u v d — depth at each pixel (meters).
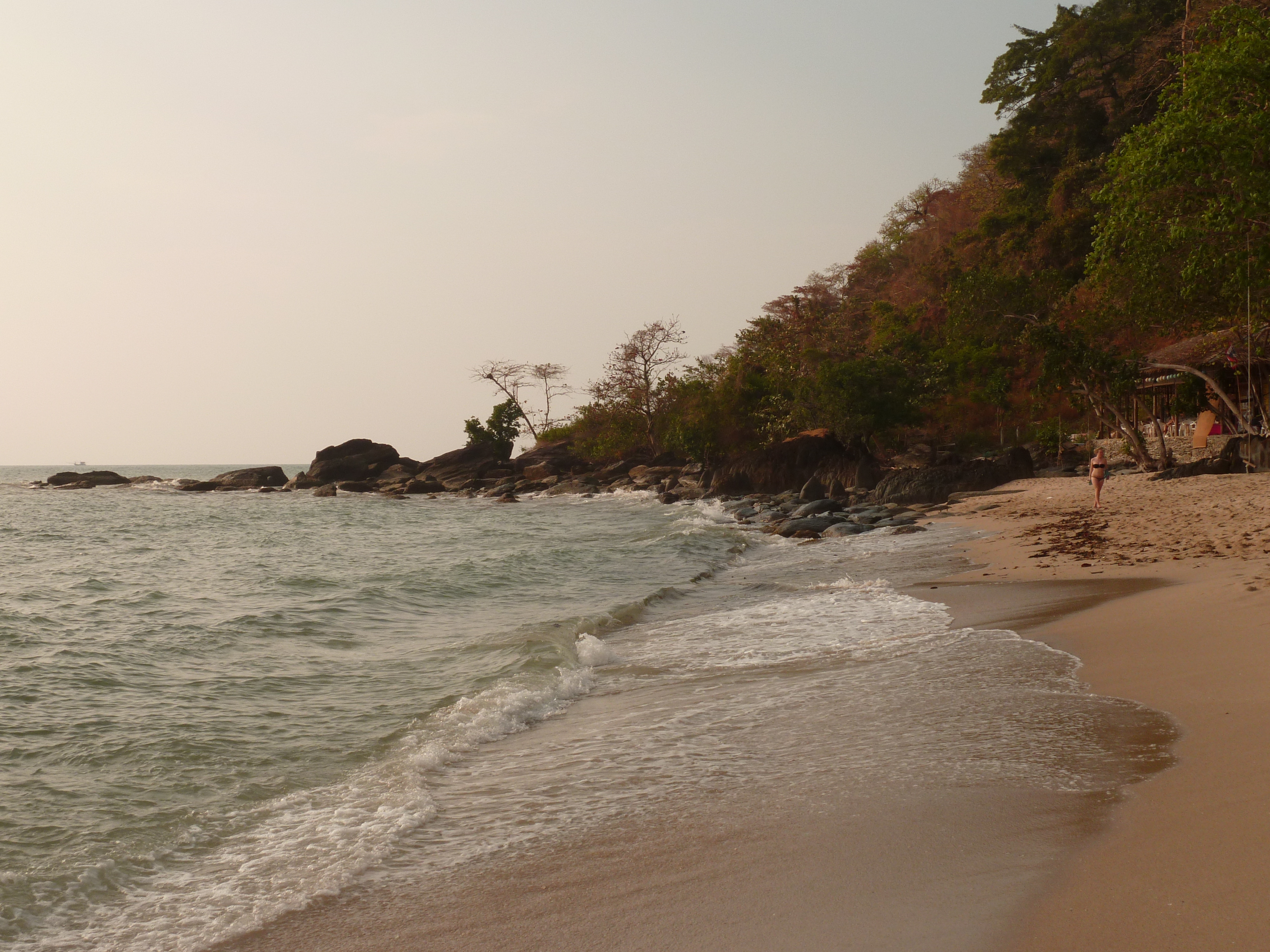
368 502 61.84
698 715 7.08
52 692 8.98
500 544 27.83
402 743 6.95
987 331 39.25
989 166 65.19
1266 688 5.91
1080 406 34.41
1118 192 19.83
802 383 49.09
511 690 8.22
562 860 4.52
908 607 11.29
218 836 5.20
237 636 12.18
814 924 3.48
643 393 68.12
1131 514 19.27
